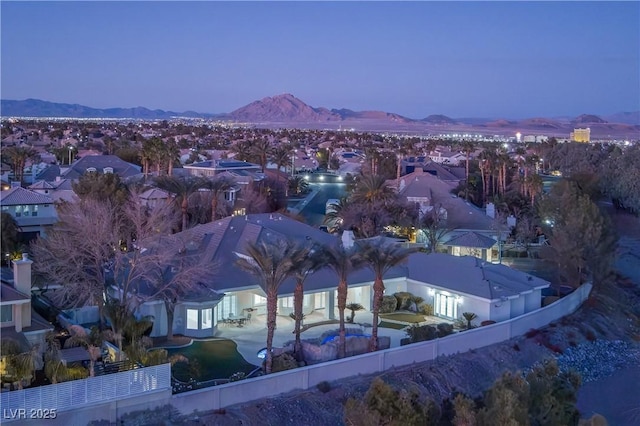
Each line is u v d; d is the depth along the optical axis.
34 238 66.50
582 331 53.94
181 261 46.12
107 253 47.06
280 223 58.34
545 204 69.00
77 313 45.59
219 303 47.28
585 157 153.12
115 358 36.38
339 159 196.38
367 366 40.12
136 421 31.70
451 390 40.81
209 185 70.31
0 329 36.69
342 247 43.19
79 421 30.44
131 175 102.75
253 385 35.50
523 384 31.45
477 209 83.81
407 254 42.41
